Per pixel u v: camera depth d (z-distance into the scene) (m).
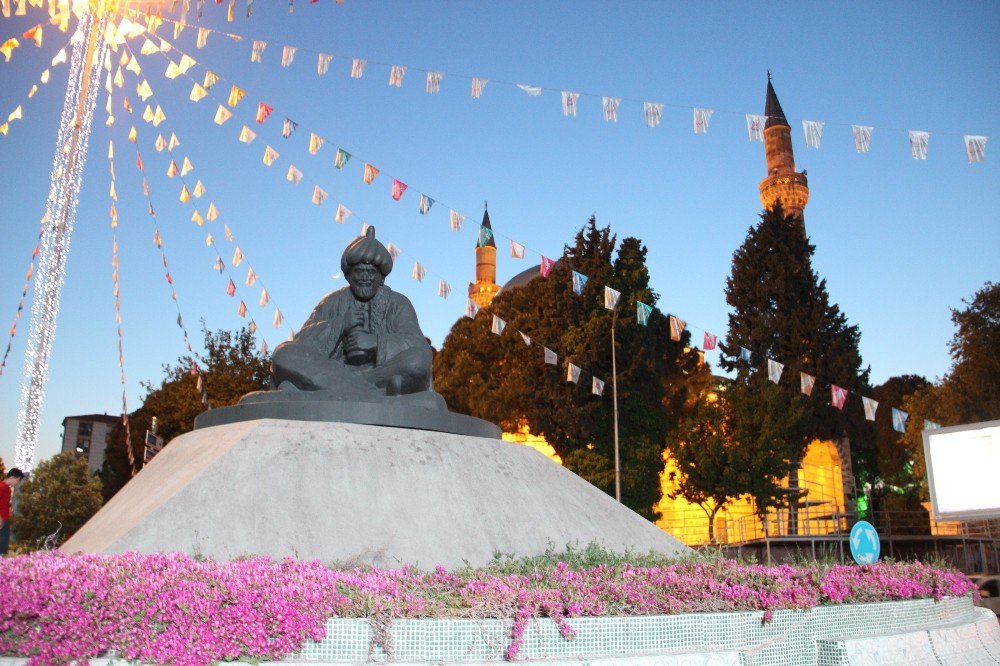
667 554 11.64
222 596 5.84
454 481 10.99
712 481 31.58
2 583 5.71
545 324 35.16
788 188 55.22
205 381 33.66
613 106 12.98
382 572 7.54
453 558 9.88
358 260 13.59
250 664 5.62
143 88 16.91
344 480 10.28
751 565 9.34
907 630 8.39
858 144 12.21
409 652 5.93
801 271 38.78
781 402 32.84
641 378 33.28
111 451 39.97
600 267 34.28
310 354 12.48
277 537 9.31
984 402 30.58
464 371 40.16
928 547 31.77
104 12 17.72
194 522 9.13
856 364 37.44
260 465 10.08
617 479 29.80
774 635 7.31
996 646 9.03
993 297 31.16
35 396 22.61
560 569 7.81
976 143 11.78
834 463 37.38
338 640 5.86
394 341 13.12
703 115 12.72
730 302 39.97
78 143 22.44
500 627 6.18
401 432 11.34
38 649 5.53
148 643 5.61
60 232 22.56
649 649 6.60
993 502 12.16
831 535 29.30
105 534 9.34
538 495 11.66
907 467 41.38
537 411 33.75
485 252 76.69
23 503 33.31
